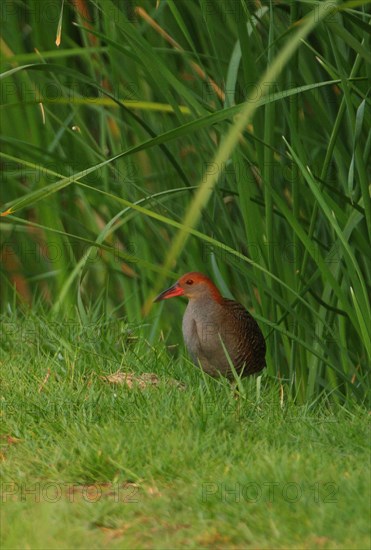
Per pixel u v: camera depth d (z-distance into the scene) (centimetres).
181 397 961
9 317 1309
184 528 698
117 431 857
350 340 1137
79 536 687
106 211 1343
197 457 805
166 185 1262
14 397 966
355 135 944
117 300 1404
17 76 1355
